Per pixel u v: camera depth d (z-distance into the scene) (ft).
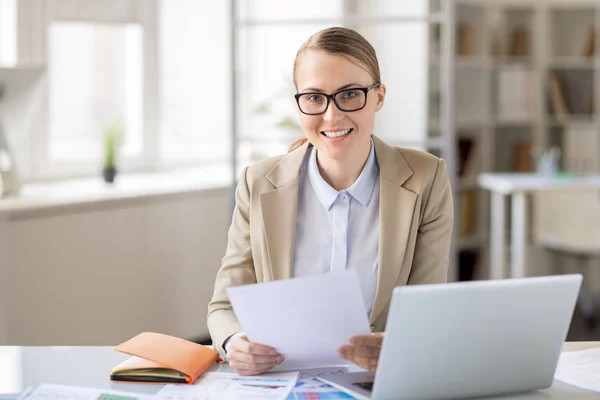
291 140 16.40
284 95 17.17
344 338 5.21
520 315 4.87
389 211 6.38
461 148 20.86
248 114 17.63
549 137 22.22
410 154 6.68
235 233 6.76
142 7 16.44
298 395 5.22
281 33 17.62
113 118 16.33
